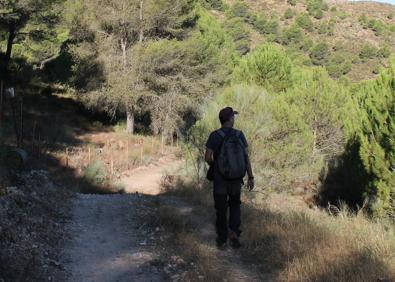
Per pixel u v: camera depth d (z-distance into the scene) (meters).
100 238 6.78
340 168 14.99
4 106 25.81
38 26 29.30
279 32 114.38
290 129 15.20
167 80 31.23
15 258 5.09
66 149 22.61
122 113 35.97
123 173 22.11
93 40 31.47
